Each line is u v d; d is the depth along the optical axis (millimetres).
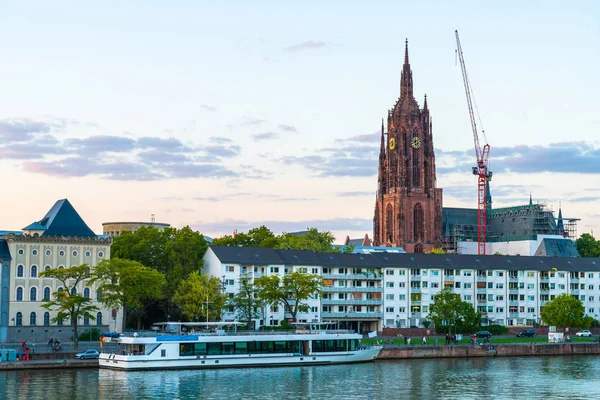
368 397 146000
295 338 185750
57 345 186375
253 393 148000
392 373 174875
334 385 158000
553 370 183375
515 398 146875
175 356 174375
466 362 197250
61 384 152375
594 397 148000
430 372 177375
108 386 151500
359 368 182750
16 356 173000
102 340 189500
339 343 190875
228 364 179125
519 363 196750
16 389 146625
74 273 196250
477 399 145625
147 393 145625
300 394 147875
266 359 182625
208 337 177875
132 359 170000
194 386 153875
